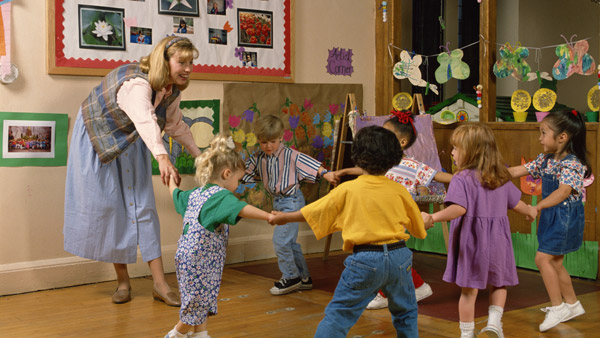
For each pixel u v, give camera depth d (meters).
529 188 4.51
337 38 5.30
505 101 6.33
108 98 3.46
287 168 3.90
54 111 4.01
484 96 4.83
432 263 4.75
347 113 4.73
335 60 5.29
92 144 3.58
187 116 4.54
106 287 4.05
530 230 4.53
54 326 3.19
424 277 4.27
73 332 3.09
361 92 5.44
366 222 2.38
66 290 3.97
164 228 4.45
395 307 2.49
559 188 3.15
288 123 5.02
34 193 3.95
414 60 5.09
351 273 2.39
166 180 2.96
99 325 3.21
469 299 2.84
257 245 4.93
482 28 4.82
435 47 6.43
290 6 4.98
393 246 2.39
